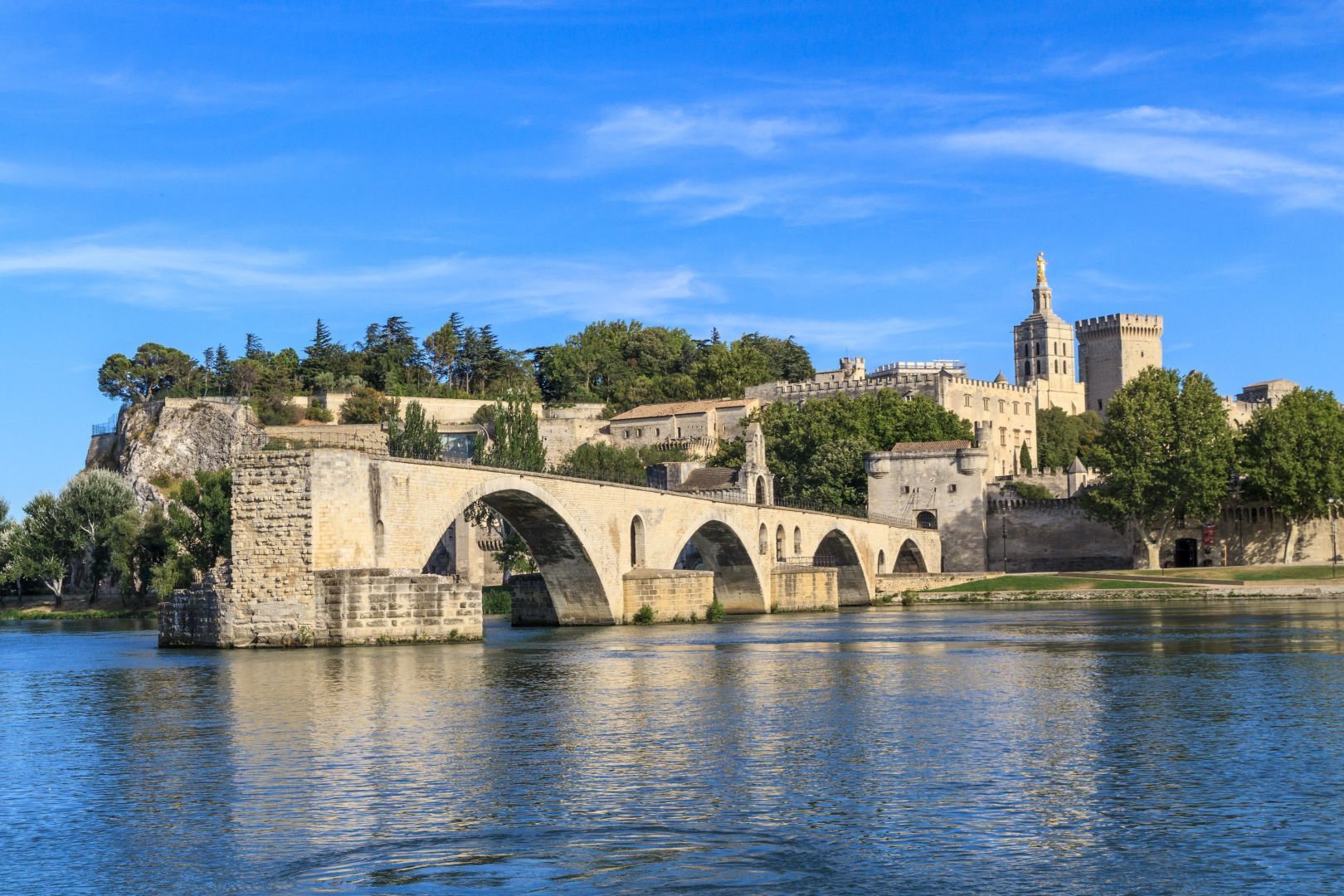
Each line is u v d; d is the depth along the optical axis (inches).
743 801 1295.5
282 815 1255.5
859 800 1300.4
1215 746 1578.5
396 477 3021.7
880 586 6574.8
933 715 1843.0
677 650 3004.4
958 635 3472.0
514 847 1137.4
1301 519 6924.2
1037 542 7613.2
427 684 2210.9
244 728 1750.7
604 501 4023.1
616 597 4119.1
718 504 4894.2
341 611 2851.9
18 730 1771.7
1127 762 1482.5
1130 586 5984.3
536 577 4212.6
